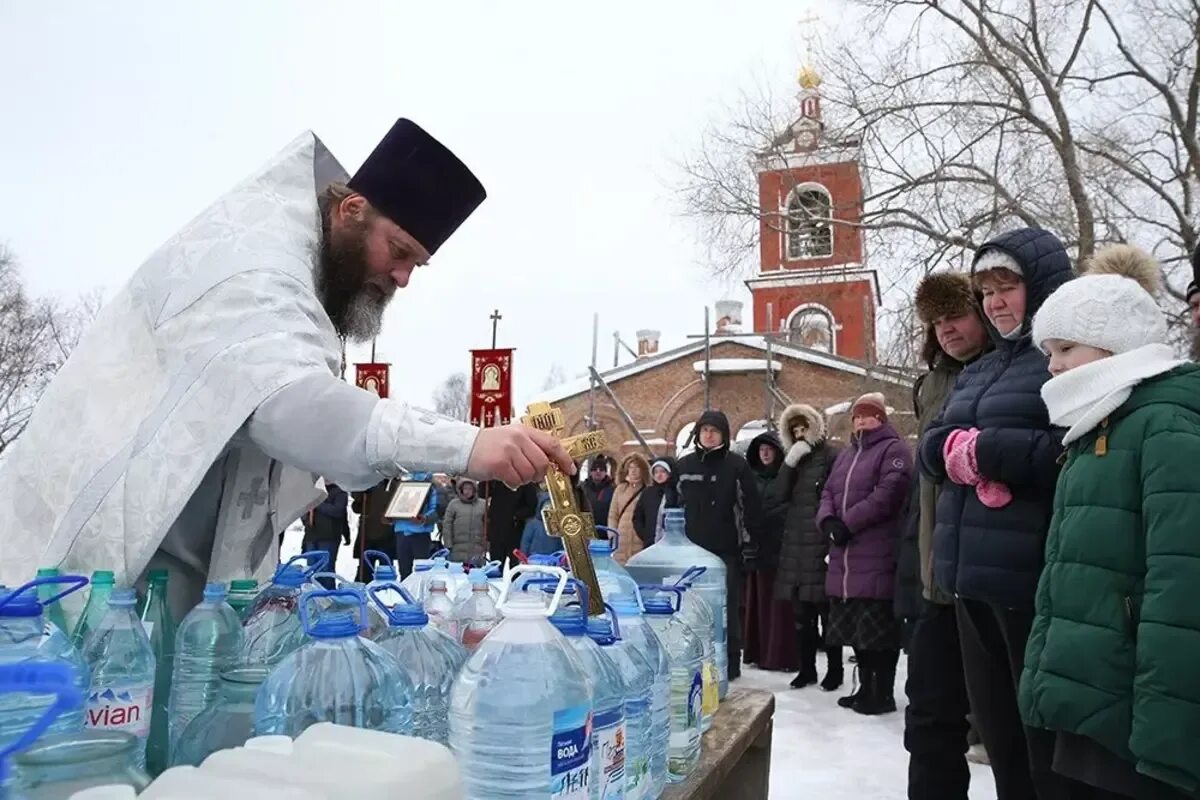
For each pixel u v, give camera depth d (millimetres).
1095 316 1833
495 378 9984
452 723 1069
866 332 17250
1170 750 1511
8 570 1427
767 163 13352
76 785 711
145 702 1199
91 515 1370
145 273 1507
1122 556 1695
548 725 1023
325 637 1071
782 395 21844
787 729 4035
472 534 7621
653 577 2295
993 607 2166
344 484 1330
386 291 1799
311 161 1693
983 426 2227
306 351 1368
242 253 1452
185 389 1352
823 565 4941
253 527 1621
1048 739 1990
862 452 4355
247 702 1143
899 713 4344
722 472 4938
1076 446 1860
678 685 1498
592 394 22422
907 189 11531
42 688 721
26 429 1514
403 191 1700
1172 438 1648
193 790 676
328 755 750
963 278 2896
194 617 1358
